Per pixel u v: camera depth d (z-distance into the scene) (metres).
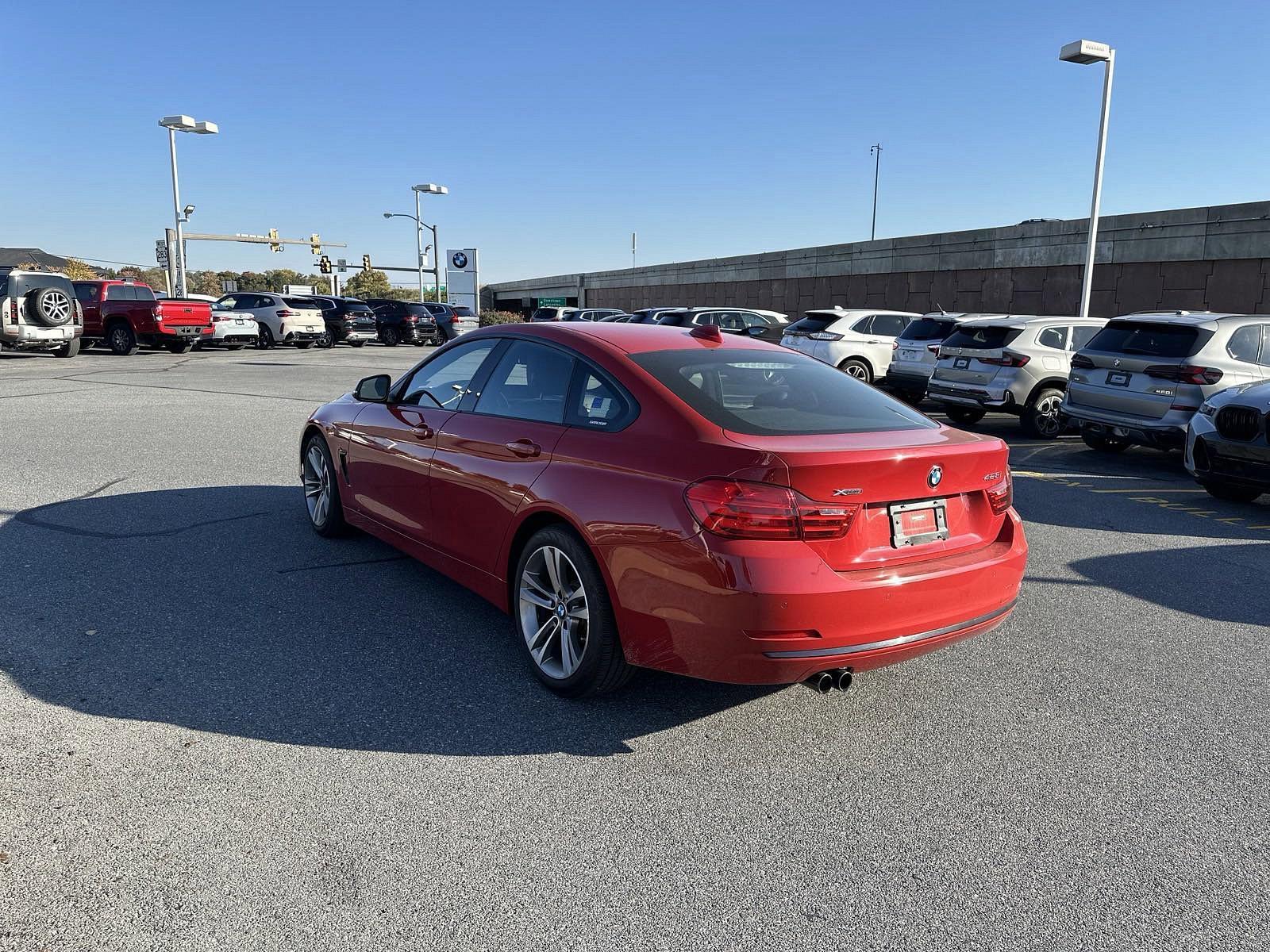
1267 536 6.77
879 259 36.56
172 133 36.59
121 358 22.83
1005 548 3.56
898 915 2.44
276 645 4.09
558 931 2.33
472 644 4.18
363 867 2.56
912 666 4.18
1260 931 2.41
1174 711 3.75
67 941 2.22
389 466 4.78
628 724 3.51
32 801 2.81
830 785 3.11
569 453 3.58
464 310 45.66
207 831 2.70
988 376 11.89
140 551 5.42
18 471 7.77
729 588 2.98
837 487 3.04
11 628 4.14
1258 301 23.72
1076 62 19.56
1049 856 2.73
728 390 3.59
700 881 2.56
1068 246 28.56
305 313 29.64
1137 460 10.41
